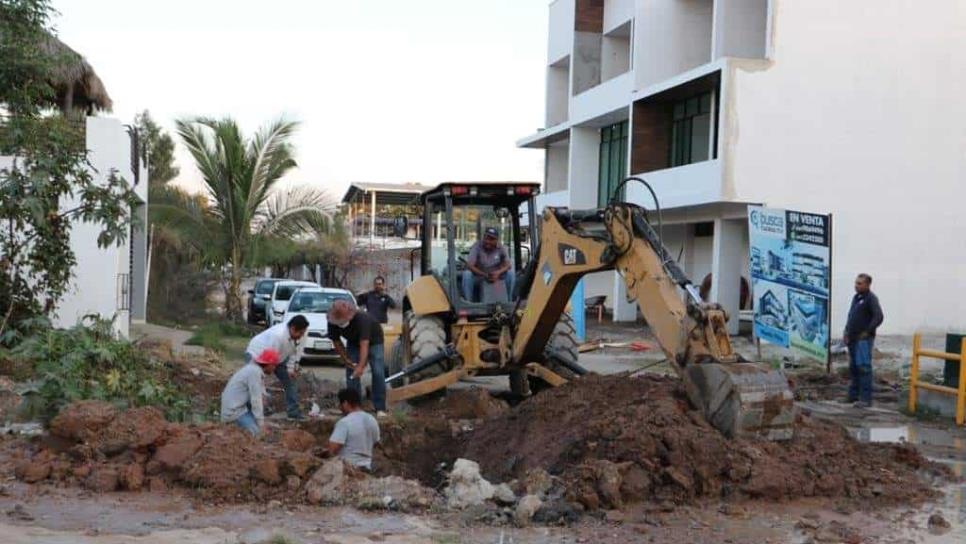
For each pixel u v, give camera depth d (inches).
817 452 351.6
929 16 1040.2
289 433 394.0
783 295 703.7
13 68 701.3
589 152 1481.3
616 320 1302.9
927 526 302.7
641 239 385.1
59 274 622.2
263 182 1162.6
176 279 1250.6
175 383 557.9
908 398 573.0
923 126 1044.5
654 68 1227.2
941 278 1055.6
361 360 494.6
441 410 511.8
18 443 371.6
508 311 530.9
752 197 1013.8
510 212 582.6
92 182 654.5
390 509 310.5
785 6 1013.2
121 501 313.6
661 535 288.2
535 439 386.6
